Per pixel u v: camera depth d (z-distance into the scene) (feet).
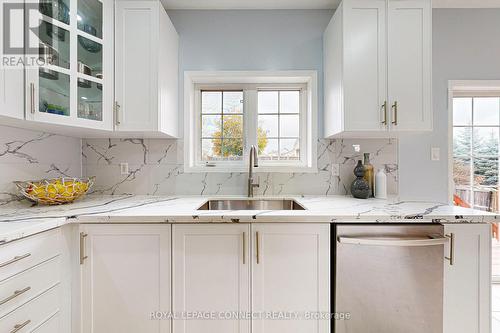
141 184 6.54
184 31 6.58
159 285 4.13
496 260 7.76
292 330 4.17
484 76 6.55
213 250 4.15
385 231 4.13
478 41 6.56
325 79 6.39
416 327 4.12
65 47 4.50
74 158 6.26
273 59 6.59
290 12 6.61
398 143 6.56
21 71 3.86
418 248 4.13
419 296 4.12
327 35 6.23
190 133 6.67
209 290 4.16
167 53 5.75
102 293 4.11
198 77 6.63
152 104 5.27
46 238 3.59
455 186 7.52
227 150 7.09
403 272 4.11
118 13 5.24
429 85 5.24
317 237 4.14
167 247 4.13
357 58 5.26
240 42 6.58
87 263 4.10
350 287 4.12
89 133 5.65
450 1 6.34
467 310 4.12
